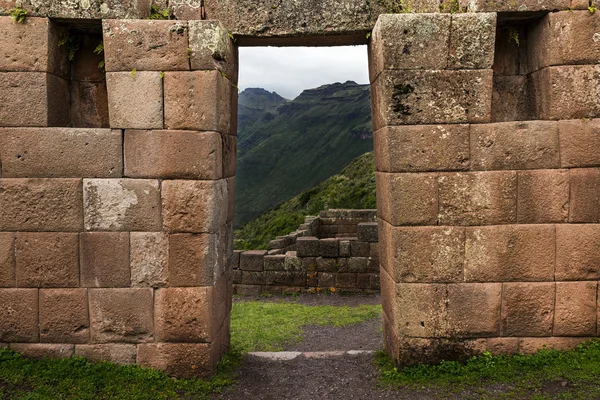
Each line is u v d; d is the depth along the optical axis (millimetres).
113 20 4840
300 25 5281
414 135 4961
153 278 5023
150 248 5008
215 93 4883
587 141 4984
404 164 4980
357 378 5281
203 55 4852
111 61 4863
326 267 11070
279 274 11156
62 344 5102
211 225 4992
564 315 5102
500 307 5113
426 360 5137
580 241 5047
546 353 5062
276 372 5559
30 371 4867
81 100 5484
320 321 8625
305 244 11078
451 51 4926
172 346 5082
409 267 5055
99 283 5047
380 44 4934
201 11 5293
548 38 5012
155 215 4984
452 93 4949
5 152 4926
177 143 4922
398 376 5047
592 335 5145
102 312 5070
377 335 7809
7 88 4887
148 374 4984
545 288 5090
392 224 5051
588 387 4543
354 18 5266
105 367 5012
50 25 4926
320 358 5965
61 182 4961
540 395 4500
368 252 10953
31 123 4910
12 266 5020
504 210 5023
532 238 5051
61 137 4930
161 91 4887
